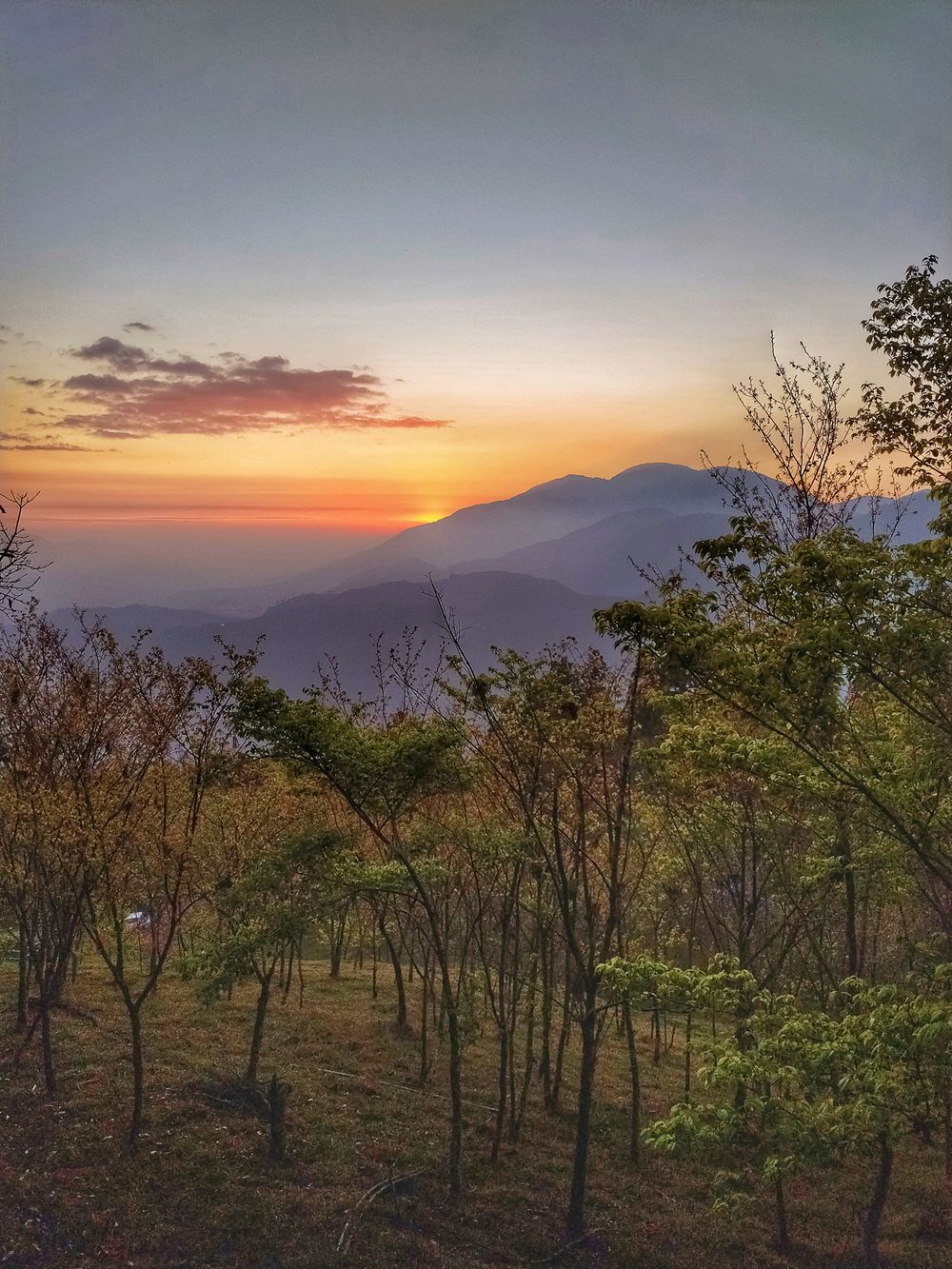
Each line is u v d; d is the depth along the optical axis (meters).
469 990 15.55
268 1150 13.80
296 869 14.25
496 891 16.70
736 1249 12.73
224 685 13.13
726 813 14.23
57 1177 12.35
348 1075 17.52
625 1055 21.92
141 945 20.84
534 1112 17.11
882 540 9.16
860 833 12.63
